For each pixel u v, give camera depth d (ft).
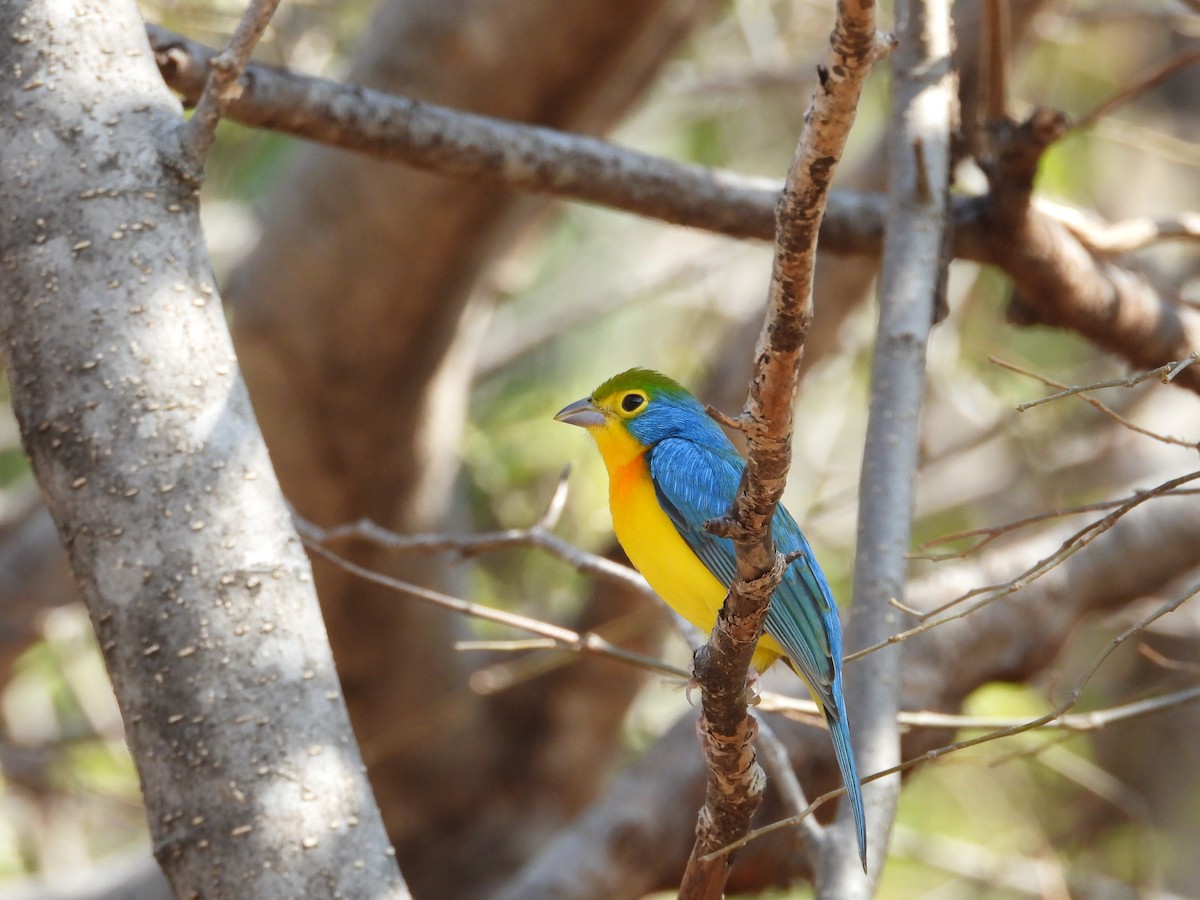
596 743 52.95
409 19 40.98
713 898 21.25
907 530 25.99
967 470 63.77
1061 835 58.80
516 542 28.60
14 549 54.24
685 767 41.65
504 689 52.60
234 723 18.80
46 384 19.77
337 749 19.29
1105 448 54.95
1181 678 34.01
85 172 20.42
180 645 18.95
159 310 20.06
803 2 55.52
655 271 63.93
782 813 37.32
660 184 32.78
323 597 47.47
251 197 58.75
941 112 30.14
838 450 64.95
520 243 47.19
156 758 18.81
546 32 40.40
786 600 26.23
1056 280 34.30
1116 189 69.15
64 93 20.72
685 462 27.27
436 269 42.91
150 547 19.20
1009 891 57.93
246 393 20.48
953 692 39.70
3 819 59.52
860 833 22.65
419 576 48.03
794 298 14.92
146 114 20.98
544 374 62.34
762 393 15.51
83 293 19.94
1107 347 36.32
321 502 47.34
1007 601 40.86
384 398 45.50
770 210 33.68
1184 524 42.14
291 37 53.62
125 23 21.57
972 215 33.60
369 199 41.93
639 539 27.40
